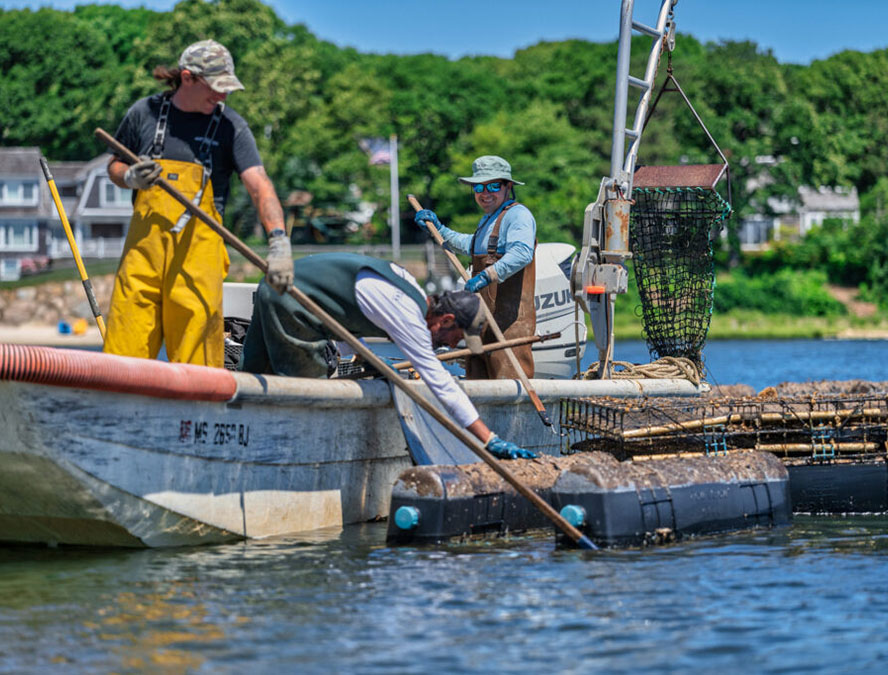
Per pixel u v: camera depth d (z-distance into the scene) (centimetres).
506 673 414
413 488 631
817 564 584
